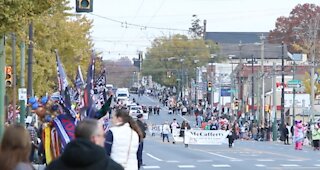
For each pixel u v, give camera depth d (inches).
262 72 4367.6
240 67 5531.5
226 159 1902.1
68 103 782.5
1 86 1353.3
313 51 4517.7
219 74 6131.9
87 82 799.1
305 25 6437.0
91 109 786.8
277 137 3754.9
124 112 649.6
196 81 6806.1
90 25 3090.6
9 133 388.8
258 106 4392.2
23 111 1844.2
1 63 1353.3
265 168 1592.0
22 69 1990.7
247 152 2297.0
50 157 789.9
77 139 375.9
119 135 632.4
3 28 1016.2
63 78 818.8
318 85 4387.3
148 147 2568.9
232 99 5128.0
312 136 2615.7
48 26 2518.5
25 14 1028.5
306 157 2039.9
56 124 772.0
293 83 3757.4
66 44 2719.0
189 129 2908.5
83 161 361.1
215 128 3238.2
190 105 6274.6
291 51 7175.2
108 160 369.7
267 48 7234.3
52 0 1066.7
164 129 3100.4
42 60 2527.1
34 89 2541.8
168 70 7007.9
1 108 1348.4
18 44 2390.5
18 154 387.9
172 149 2439.7
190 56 6909.5
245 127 3914.9
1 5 989.2
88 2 1304.1
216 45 7209.6
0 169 385.4
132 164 637.3
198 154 2130.9
